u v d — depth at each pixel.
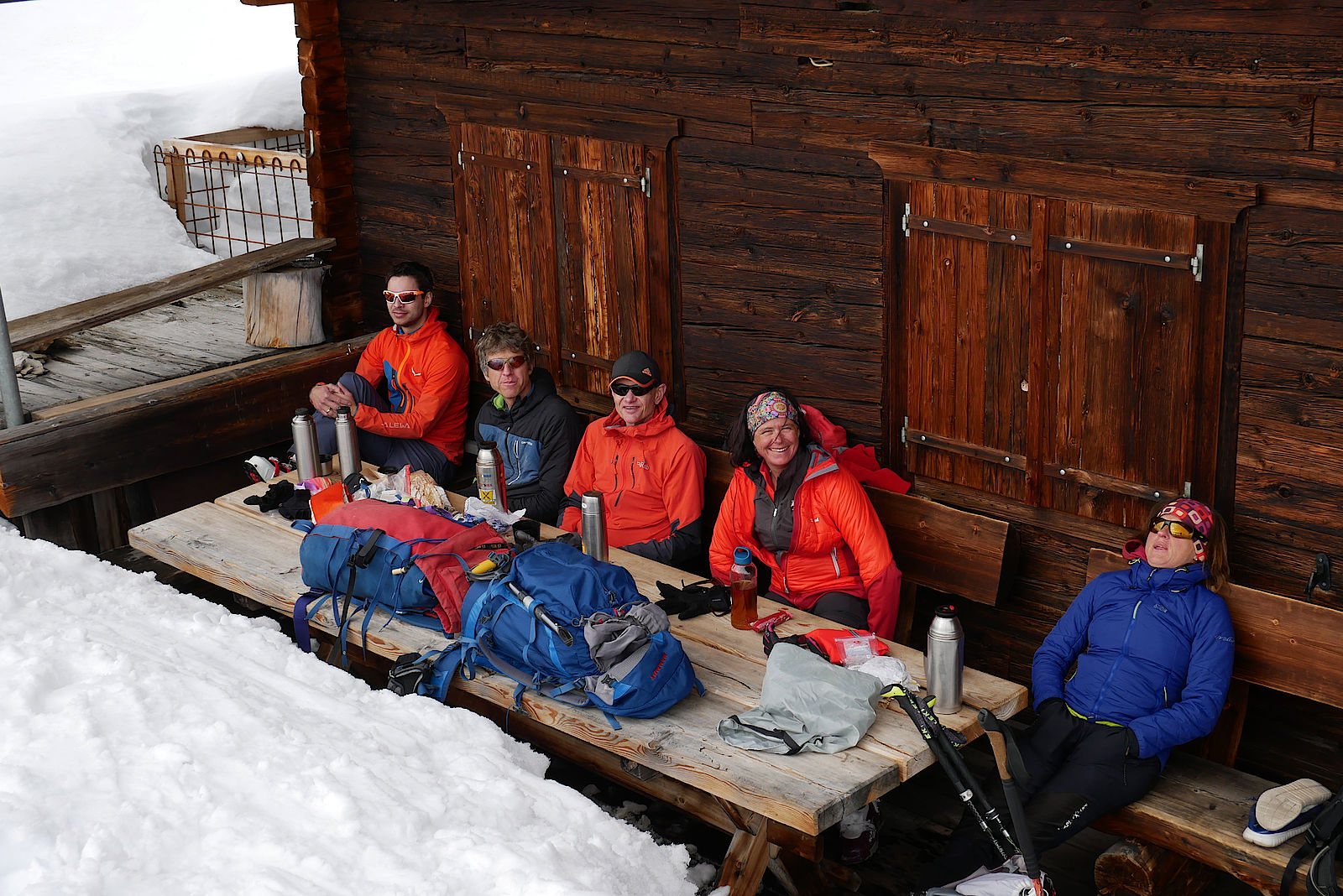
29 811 2.77
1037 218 4.07
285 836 2.80
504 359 5.13
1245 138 3.59
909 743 3.26
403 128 6.16
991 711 3.43
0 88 20.61
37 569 4.25
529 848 2.82
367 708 3.52
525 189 5.65
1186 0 3.61
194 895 2.61
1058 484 4.29
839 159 4.56
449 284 6.23
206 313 7.46
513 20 5.47
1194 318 3.81
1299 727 3.94
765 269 4.91
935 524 4.47
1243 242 3.67
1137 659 3.66
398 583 3.90
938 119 4.25
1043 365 4.20
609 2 5.10
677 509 4.77
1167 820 3.41
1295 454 3.70
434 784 3.11
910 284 4.50
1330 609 3.58
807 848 3.29
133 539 4.65
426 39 5.86
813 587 4.35
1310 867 3.13
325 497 4.66
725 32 4.76
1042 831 3.42
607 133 5.25
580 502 4.84
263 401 6.10
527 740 4.18
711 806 3.57
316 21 6.14
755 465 4.34
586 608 3.58
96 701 3.27
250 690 3.52
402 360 5.95
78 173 9.50
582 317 5.64
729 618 3.97
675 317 5.32
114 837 2.73
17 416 5.38
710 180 4.98
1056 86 3.95
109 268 8.41
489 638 3.67
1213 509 3.91
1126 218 3.88
